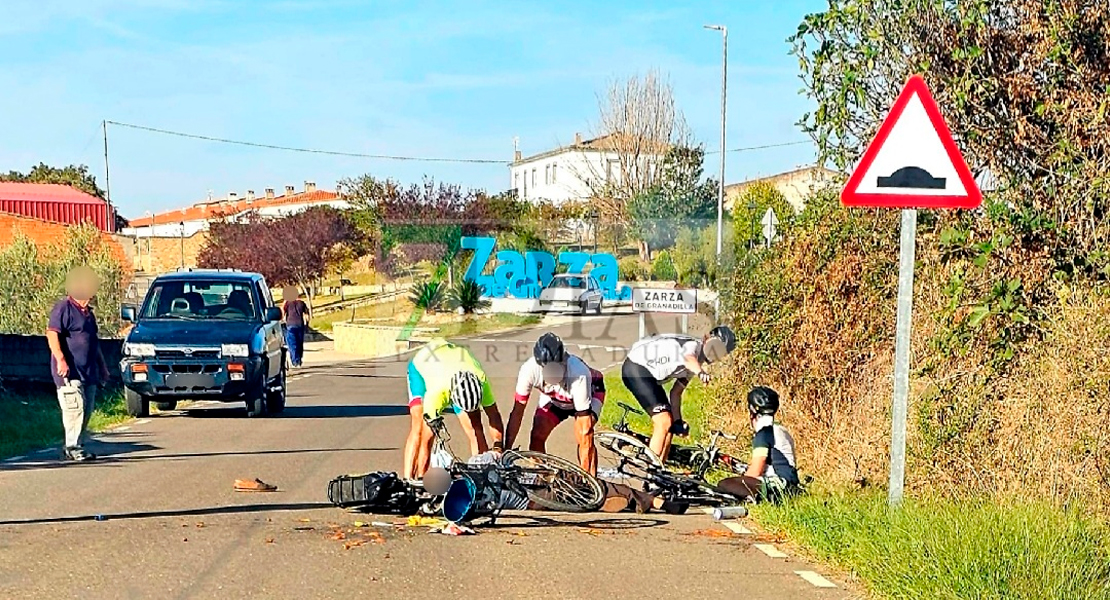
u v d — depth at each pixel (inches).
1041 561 241.8
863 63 364.2
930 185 281.0
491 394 352.5
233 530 309.7
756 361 470.3
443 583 256.5
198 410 695.7
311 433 557.3
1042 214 328.5
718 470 405.1
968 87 336.2
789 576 266.2
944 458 323.0
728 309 482.0
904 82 358.0
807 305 432.8
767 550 293.6
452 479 314.5
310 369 1019.3
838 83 370.6
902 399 291.7
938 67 349.1
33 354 706.8
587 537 308.5
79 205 2005.4
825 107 375.2
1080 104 324.2
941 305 348.5
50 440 520.7
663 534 314.0
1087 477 288.4
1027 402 305.0
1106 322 292.5
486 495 315.9
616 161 1697.8
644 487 359.9
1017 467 303.6
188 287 676.1
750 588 255.0
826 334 420.2
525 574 265.6
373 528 315.9
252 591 247.1
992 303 327.3
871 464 359.9
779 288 457.7
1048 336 310.0
